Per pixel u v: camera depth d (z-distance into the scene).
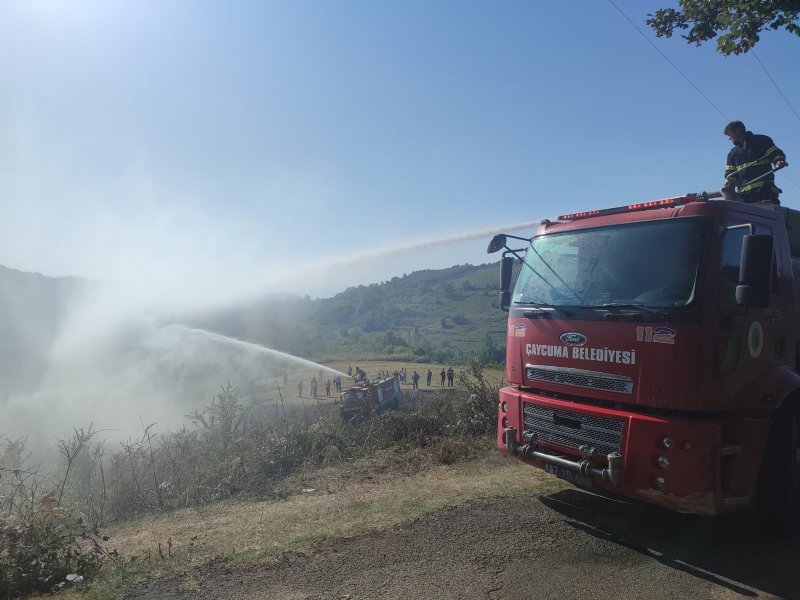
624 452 4.77
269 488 7.05
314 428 9.09
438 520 5.62
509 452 5.86
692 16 7.59
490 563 4.64
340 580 4.33
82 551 5.08
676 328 4.55
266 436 8.63
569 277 5.58
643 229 5.12
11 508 5.46
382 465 7.91
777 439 5.09
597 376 5.05
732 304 4.73
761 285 4.50
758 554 4.87
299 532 5.32
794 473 5.11
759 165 6.83
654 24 7.90
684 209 4.91
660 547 5.00
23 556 4.40
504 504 6.12
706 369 4.47
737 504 4.60
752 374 4.90
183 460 7.98
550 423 5.47
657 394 4.61
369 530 5.35
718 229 4.73
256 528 5.51
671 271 4.78
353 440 9.07
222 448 8.19
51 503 5.04
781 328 5.35
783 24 6.88
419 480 7.16
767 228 5.31
